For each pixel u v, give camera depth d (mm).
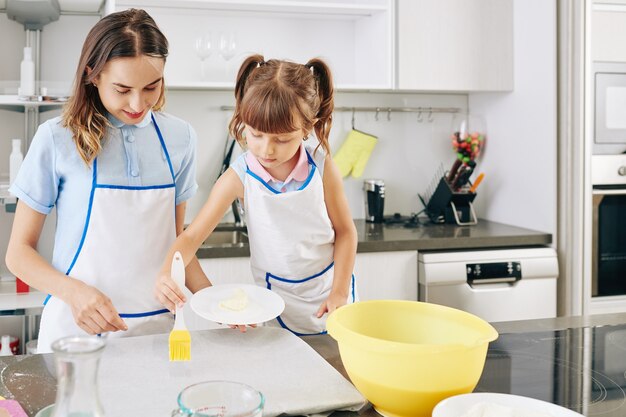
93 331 1356
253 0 2750
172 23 2945
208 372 1125
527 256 2754
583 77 2711
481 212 3328
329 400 1006
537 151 2889
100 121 1484
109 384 1063
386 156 3273
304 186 1674
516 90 3016
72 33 2764
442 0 2904
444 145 3344
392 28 2863
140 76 1351
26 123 2691
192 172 1683
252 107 1381
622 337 1379
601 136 2754
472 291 2695
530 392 1072
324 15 3059
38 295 2516
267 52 3078
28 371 1125
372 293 2658
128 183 1524
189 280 1621
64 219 1516
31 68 2508
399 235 2775
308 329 1778
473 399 911
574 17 2719
